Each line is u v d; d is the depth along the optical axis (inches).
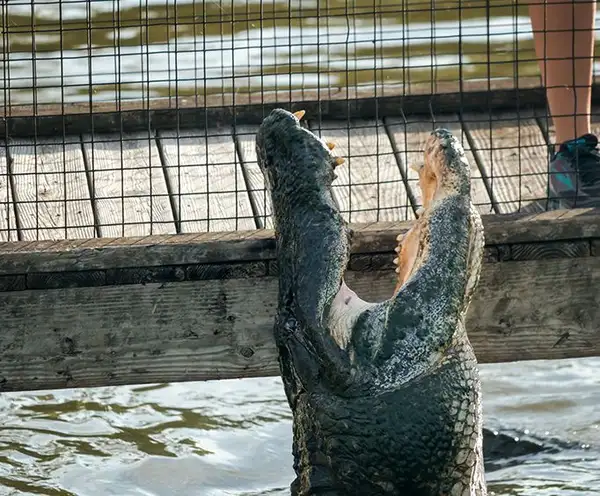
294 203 539.5
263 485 711.7
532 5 830.5
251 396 851.4
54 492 700.7
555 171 784.9
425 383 510.3
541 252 696.4
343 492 522.9
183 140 880.3
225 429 795.4
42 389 690.8
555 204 792.3
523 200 776.3
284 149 547.8
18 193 800.9
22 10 1183.6
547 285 700.0
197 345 692.7
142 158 854.5
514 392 842.8
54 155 855.1
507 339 703.7
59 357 687.7
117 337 689.0
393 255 687.1
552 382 860.6
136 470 729.6
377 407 509.4
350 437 513.0
